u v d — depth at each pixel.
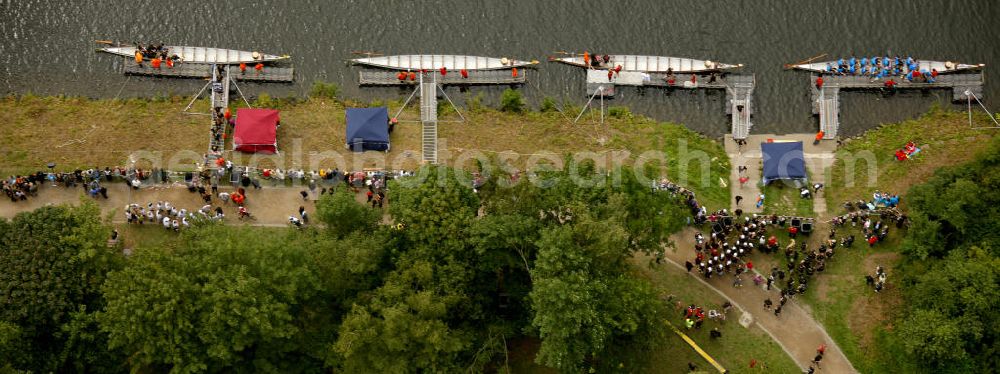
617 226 93.69
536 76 128.25
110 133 121.50
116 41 129.00
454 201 100.12
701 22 130.50
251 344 97.12
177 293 93.94
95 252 98.06
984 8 130.75
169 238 110.94
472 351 101.06
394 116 124.50
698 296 110.44
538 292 91.88
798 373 107.31
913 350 105.62
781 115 126.06
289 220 113.12
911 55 129.25
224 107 124.06
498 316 104.38
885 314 110.19
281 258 97.69
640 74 127.50
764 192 118.69
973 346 105.06
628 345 100.00
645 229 101.06
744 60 128.88
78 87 126.62
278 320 95.56
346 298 101.19
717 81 127.38
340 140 121.75
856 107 126.88
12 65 127.44
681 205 112.12
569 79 128.12
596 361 103.12
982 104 126.38
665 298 109.50
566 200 99.44
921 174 118.94
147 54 127.38
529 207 99.19
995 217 109.12
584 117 125.62
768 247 112.69
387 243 101.81
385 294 96.50
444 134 123.31
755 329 109.31
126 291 94.62
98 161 118.25
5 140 120.19
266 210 113.94
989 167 112.81
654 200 103.19
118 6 130.62
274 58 128.12
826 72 128.00
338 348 94.12
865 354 108.56
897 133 124.44
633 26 130.38
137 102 125.12
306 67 128.25
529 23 130.50
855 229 115.12
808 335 109.31
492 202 100.81
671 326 108.12
